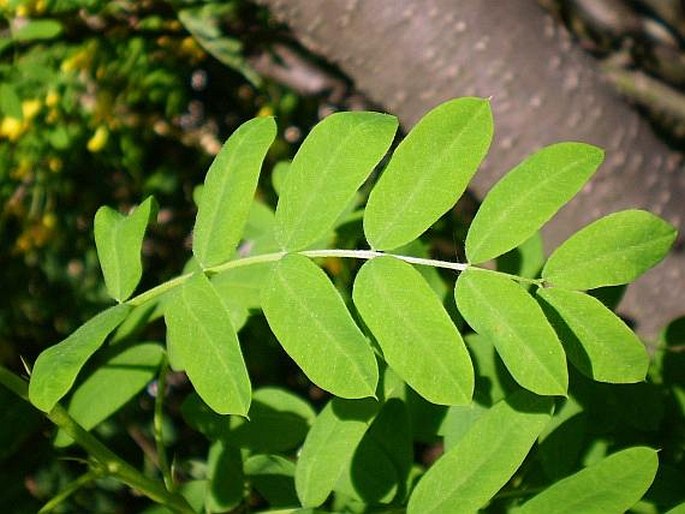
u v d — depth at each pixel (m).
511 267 0.17
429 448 0.23
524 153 0.27
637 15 0.41
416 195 0.13
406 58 0.28
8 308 0.47
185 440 0.40
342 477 0.17
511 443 0.14
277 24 0.38
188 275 0.14
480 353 0.17
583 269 0.13
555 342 0.12
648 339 0.22
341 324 0.12
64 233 0.46
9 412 0.24
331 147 0.13
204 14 0.38
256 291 0.19
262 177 0.41
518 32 0.27
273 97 0.42
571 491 0.13
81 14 0.38
